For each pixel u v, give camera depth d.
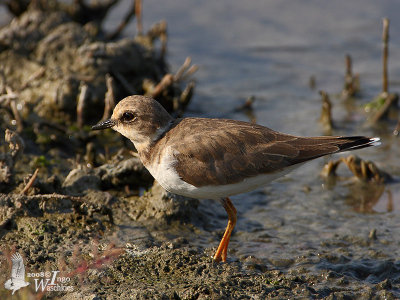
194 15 23.81
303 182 13.21
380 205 12.16
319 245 10.55
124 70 15.98
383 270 9.66
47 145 13.77
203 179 9.22
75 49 15.92
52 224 10.22
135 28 21.50
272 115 16.70
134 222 10.74
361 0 25.03
